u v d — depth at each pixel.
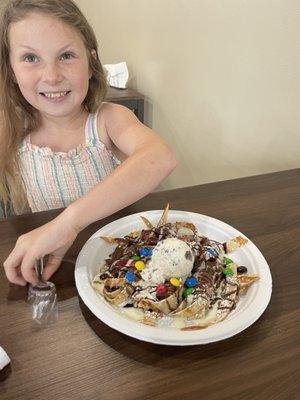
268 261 0.69
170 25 1.50
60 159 0.96
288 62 1.06
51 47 0.79
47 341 0.51
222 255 0.67
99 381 0.46
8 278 0.60
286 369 0.48
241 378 0.47
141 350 0.50
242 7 1.16
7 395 0.44
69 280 0.62
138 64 1.79
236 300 0.57
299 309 0.58
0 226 0.74
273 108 1.15
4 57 0.87
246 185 0.95
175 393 0.45
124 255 0.64
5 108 0.94
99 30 2.12
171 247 0.58
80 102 0.90
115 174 0.70
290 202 0.89
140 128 0.88
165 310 0.54
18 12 0.79
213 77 1.34
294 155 1.13
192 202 0.86
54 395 0.44
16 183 1.02
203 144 1.49
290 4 1.01
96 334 0.52
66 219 0.63
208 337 0.49
